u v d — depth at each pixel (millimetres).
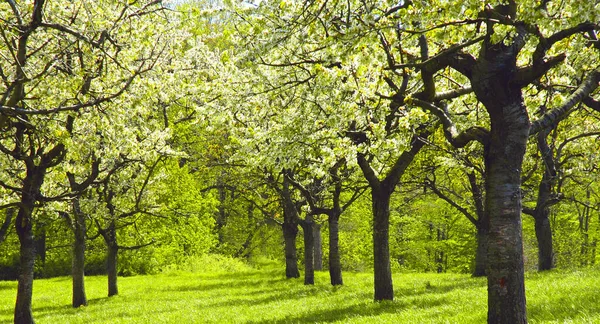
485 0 8211
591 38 10867
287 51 13820
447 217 54781
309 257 31562
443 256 65625
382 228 17797
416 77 13883
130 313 22484
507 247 8688
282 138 15750
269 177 27656
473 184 29875
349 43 9328
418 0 8516
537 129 9141
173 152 22719
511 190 8789
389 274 17844
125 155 20656
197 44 23688
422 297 18344
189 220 49031
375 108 13414
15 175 18547
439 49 12492
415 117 12805
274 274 41875
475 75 9039
